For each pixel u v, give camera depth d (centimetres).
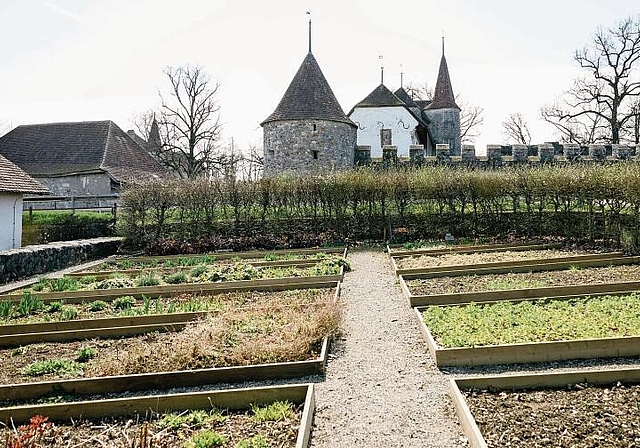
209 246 1847
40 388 578
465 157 2789
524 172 1761
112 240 1923
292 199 1892
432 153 4312
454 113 4238
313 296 977
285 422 482
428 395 557
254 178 1938
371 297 1027
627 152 2861
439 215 1844
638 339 625
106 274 1371
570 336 655
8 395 575
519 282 1015
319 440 468
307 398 508
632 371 530
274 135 3009
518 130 5391
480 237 1792
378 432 481
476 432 435
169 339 744
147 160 3428
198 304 920
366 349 715
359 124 3859
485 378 535
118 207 2008
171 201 1909
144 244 1905
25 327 823
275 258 1525
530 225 1767
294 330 710
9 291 1193
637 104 3862
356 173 1900
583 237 1656
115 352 705
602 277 1041
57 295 1073
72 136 3216
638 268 1138
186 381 598
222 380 605
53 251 1550
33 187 1967
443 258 1380
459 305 863
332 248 1755
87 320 830
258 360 631
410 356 679
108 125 3300
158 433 461
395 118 3822
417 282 1086
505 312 784
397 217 1867
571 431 439
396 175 1872
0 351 748
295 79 3089
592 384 530
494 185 1753
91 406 509
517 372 600
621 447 410
